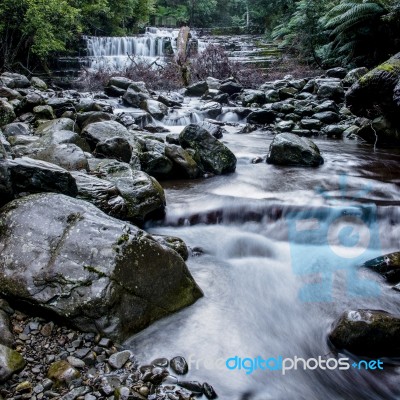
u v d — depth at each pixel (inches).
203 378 92.0
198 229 167.9
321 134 358.0
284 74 622.5
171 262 113.7
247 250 156.4
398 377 96.0
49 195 118.0
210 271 137.3
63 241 105.2
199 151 234.4
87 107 305.4
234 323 111.7
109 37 676.1
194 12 1120.2
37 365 87.7
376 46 517.7
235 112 422.0
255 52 731.4
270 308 119.7
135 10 831.1
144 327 104.0
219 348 102.1
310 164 252.4
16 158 135.0
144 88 436.5
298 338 108.7
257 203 177.2
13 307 101.2
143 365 92.5
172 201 182.4
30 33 497.7
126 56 653.9
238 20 1045.8
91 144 219.9
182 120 379.6
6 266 102.7
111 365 89.7
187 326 108.0
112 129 227.6
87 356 90.6
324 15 609.3
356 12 467.2
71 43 623.5
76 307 96.3
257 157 264.8
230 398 87.7
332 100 411.5
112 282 99.3
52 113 276.5
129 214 152.8
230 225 173.3
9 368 83.0
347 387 93.6
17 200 116.9
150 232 162.1
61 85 514.0
